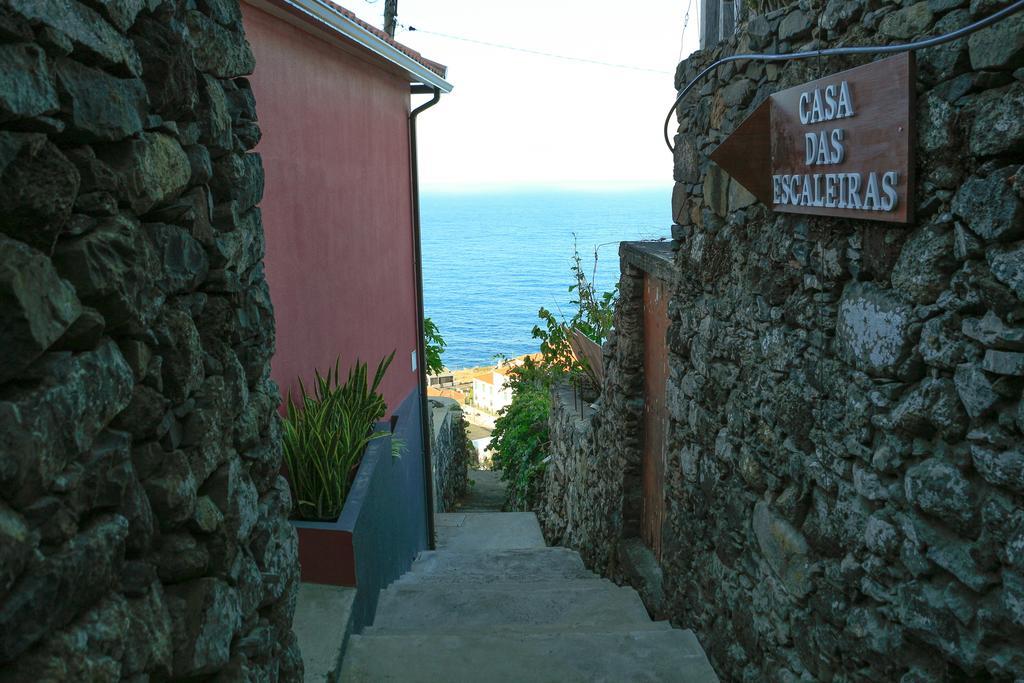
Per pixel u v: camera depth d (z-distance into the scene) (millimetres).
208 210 1979
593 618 4824
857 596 2549
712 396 3732
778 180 2875
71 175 1317
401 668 3549
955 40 1956
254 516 2146
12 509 1176
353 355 6039
